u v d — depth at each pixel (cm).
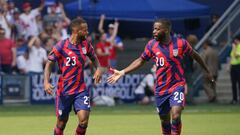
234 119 5291
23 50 7331
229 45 7900
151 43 3247
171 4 8231
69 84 3145
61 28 7500
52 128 4594
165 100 3209
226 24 7931
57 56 3156
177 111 3108
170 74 3191
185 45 3212
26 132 4334
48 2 8306
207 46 7331
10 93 7088
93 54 3228
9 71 7169
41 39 7350
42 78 7231
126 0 8188
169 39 3222
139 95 7369
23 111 6253
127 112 6112
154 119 5319
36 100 7212
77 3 8119
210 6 8950
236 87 7231
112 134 4191
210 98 7400
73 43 3166
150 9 8131
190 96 7006
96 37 8138
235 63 7138
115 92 7362
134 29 9000
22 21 7519
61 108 3172
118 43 7612
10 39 7144
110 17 8075
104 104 7144
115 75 3284
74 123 4897
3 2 7419
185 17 8256
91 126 4719
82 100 3125
